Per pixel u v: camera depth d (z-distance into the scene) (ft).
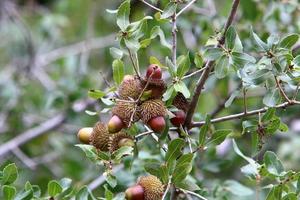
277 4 4.34
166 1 3.49
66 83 5.02
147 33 3.38
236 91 3.22
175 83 3.13
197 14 4.50
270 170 3.20
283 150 4.82
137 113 3.10
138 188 3.09
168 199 3.28
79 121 5.05
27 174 5.21
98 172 4.75
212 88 4.42
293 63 3.14
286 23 4.36
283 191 3.22
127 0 3.15
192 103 3.22
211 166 3.98
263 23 4.41
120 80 3.16
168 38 4.14
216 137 3.23
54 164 5.37
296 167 4.77
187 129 3.27
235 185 3.83
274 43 3.14
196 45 4.46
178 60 3.28
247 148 4.69
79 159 5.18
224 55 3.13
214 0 5.08
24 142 5.09
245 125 3.21
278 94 3.16
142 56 4.51
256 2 4.45
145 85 3.11
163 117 3.10
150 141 3.76
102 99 3.12
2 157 5.15
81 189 3.18
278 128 3.25
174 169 3.12
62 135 5.39
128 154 3.12
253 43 3.18
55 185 3.16
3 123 5.37
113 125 3.09
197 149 3.23
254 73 3.13
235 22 4.52
